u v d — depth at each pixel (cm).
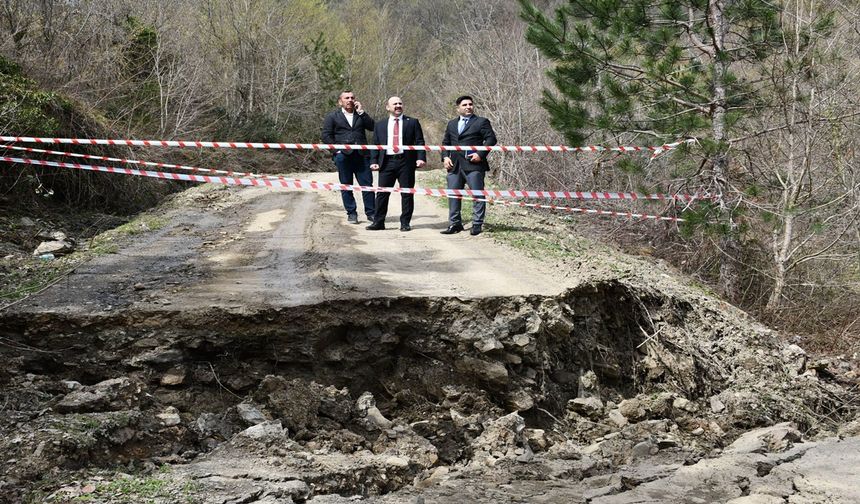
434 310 686
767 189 1212
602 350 770
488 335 674
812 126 1123
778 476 496
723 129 1134
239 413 548
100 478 428
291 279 757
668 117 1148
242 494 419
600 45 1198
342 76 3319
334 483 470
